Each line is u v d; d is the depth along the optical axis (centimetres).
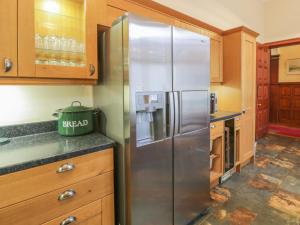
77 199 118
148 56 137
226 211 198
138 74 132
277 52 619
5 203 94
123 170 138
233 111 299
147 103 139
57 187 110
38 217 104
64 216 113
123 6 167
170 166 156
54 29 138
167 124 153
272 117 643
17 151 115
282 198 219
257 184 252
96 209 127
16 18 112
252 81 319
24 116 154
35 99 159
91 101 187
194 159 178
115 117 144
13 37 111
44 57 132
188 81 167
